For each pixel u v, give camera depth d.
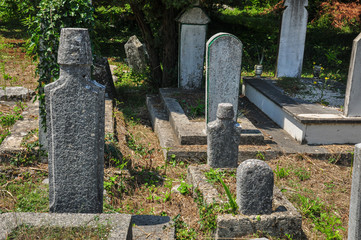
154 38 10.94
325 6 15.55
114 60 14.99
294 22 10.90
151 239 3.98
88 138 4.18
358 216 3.87
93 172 4.29
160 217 4.49
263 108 9.66
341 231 4.91
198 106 8.56
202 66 10.16
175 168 6.64
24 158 5.91
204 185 5.20
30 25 6.08
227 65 6.81
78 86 4.03
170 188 5.56
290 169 6.61
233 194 5.00
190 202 5.42
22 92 9.39
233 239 4.47
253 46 16.03
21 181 5.57
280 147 7.19
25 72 12.27
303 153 7.01
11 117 7.68
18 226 3.53
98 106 4.11
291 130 7.89
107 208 4.95
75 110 4.09
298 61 11.24
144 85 11.55
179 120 7.80
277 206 4.70
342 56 16.05
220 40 6.67
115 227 3.55
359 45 6.93
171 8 10.32
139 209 5.20
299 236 4.54
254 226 4.46
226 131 5.73
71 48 3.88
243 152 6.92
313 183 6.22
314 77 11.10
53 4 5.59
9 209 4.79
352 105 7.31
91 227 3.55
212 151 5.80
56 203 4.38
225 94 6.96
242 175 4.43
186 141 7.10
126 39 18.08
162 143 7.38
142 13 10.66
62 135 4.15
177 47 10.84
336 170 6.70
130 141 7.59
